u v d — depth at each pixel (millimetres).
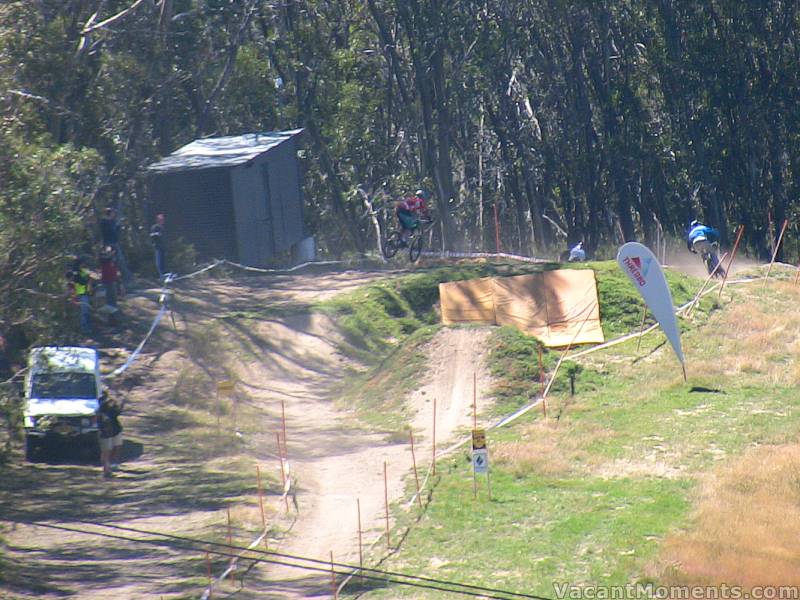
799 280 121312
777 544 55156
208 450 84188
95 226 129625
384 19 193625
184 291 130000
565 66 195875
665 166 192125
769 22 186375
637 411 84312
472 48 182750
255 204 148000
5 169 75562
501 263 133875
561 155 197625
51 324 82875
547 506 63906
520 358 95812
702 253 125812
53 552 60188
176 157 149750
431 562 56281
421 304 121875
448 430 85875
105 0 132375
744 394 87438
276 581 54562
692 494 64375
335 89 193125
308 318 118125
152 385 101625
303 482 74125
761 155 190125
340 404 97312
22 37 99812
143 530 64062
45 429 80125
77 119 124188
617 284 113125
